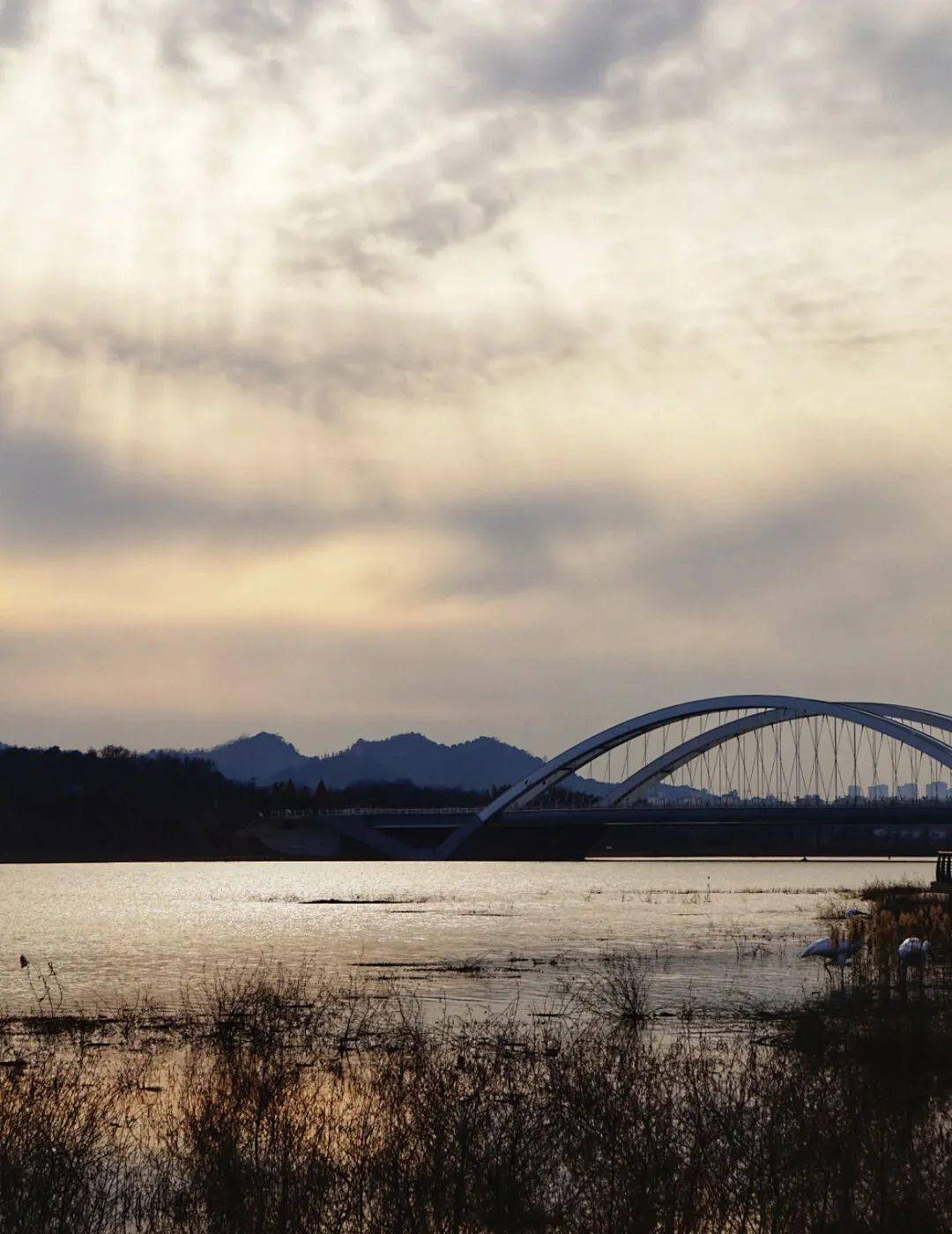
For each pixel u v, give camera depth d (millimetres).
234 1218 12633
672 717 145750
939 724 127938
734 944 52031
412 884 124812
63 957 50094
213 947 54781
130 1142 17188
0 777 197750
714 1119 14453
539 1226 12234
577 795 176375
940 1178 12664
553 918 72375
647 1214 12062
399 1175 12906
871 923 44812
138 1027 29344
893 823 138500
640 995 33281
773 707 138375
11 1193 13008
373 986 37531
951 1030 23750
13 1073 21125
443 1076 17328
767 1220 11836
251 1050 22938
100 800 196125
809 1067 18781
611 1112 14797
